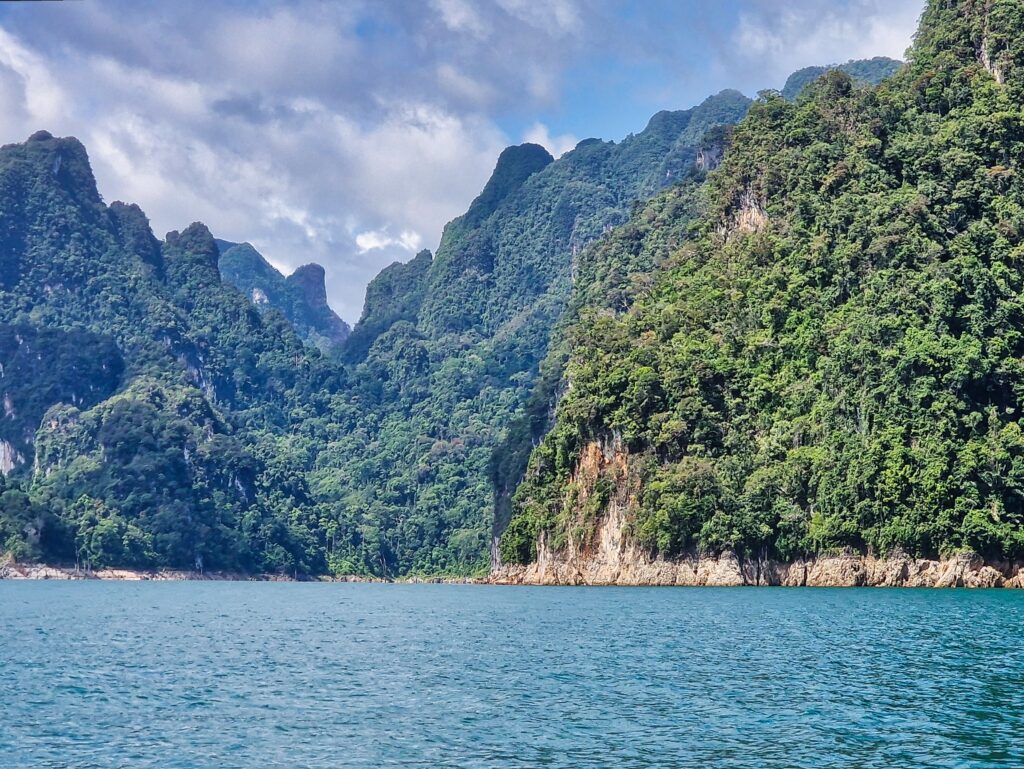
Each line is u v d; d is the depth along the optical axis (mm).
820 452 151000
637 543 163875
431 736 45531
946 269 156375
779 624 89250
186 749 43875
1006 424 145500
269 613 119750
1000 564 138375
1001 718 47312
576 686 56844
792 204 188250
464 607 123938
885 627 84812
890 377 146750
